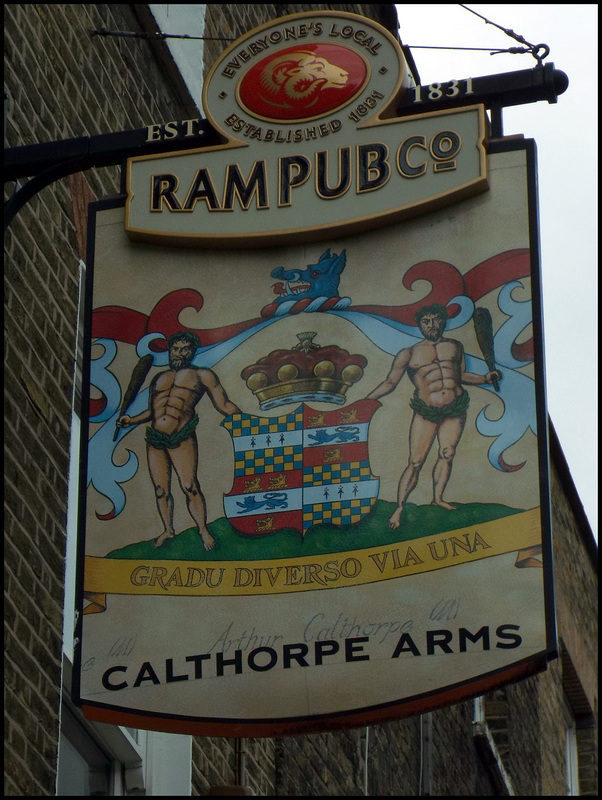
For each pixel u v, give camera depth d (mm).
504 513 7734
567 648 20859
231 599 7805
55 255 10109
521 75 8719
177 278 8633
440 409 8031
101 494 8141
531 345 8102
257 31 9133
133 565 7949
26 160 8820
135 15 12328
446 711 16344
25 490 9078
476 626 7523
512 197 8469
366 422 8070
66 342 10016
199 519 8008
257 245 8602
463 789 16375
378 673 7523
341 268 8484
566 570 21406
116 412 8336
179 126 8922
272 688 7590
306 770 12484
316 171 8680
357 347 8273
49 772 8766
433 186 8523
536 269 8281
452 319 8234
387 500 7875
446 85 8781
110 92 11500
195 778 10633
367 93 8812
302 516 7918
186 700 7633
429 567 7688
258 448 8117
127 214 8758
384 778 14164
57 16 10914
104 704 7664
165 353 8445
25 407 9281
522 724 18609
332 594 7723
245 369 8328
